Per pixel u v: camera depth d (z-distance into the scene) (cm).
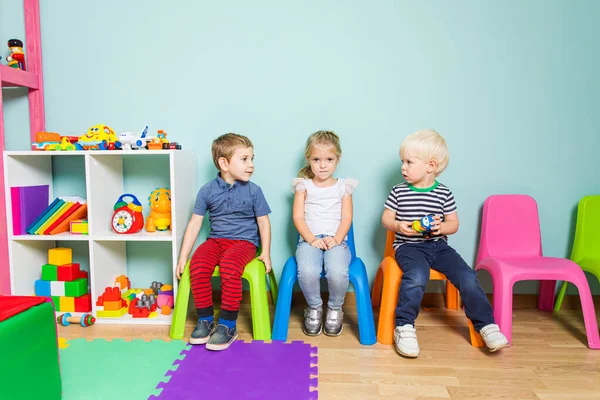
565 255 184
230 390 114
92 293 165
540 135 180
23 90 188
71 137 172
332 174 174
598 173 181
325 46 180
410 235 157
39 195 177
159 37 183
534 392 116
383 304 150
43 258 182
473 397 113
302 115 182
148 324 164
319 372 126
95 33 184
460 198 183
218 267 154
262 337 148
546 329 161
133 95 186
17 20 185
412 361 134
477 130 180
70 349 140
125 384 118
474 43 178
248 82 183
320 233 165
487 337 135
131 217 167
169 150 158
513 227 175
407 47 179
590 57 177
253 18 180
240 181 167
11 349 92
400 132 181
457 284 145
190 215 179
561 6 176
